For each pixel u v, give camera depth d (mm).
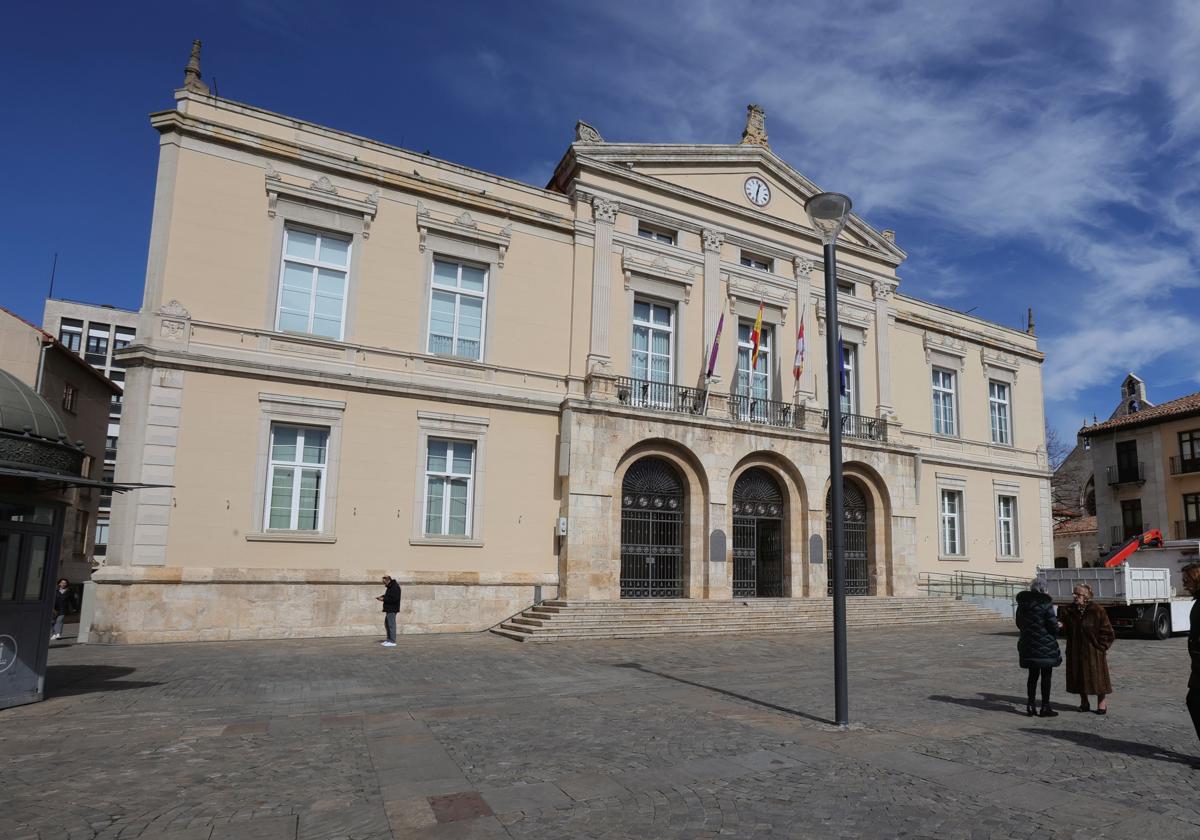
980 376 32688
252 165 19359
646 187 24719
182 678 12078
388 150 21156
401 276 20906
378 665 13836
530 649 16641
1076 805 5926
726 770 6914
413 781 6543
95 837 5203
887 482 27234
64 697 10375
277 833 5301
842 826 5461
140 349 17547
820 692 11242
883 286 29609
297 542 18609
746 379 26203
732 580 23891
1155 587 22016
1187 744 7965
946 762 7195
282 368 18891
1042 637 9508
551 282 23016
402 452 20172
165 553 17266
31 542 9914
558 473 21906
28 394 10055
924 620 24562
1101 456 42812
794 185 28172
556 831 5367
